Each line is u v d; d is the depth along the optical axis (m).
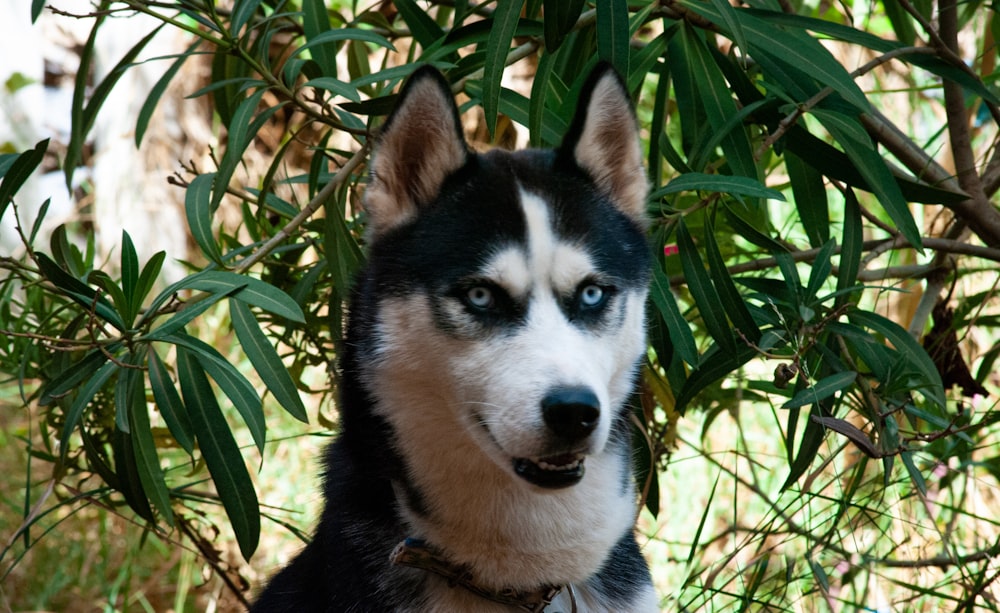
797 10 4.55
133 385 2.87
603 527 2.69
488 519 2.60
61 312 3.79
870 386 3.18
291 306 2.74
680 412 3.32
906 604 3.85
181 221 6.92
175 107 6.92
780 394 3.52
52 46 7.61
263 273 3.82
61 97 7.79
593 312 2.60
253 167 6.68
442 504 2.61
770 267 3.78
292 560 3.09
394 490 2.68
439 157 2.71
